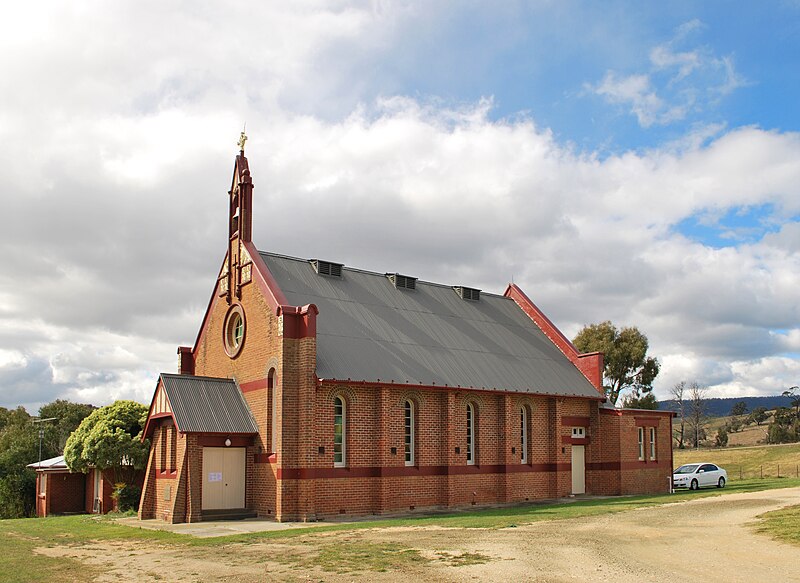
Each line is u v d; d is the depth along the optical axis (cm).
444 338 3875
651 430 4369
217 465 3159
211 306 3784
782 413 11000
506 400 3750
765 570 1593
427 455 3412
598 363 4294
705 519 2530
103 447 3797
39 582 1722
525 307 4759
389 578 1606
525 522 2591
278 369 3122
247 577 1684
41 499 4494
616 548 1919
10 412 9581
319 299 3541
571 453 4091
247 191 3606
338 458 3167
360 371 3216
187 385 3266
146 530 2758
